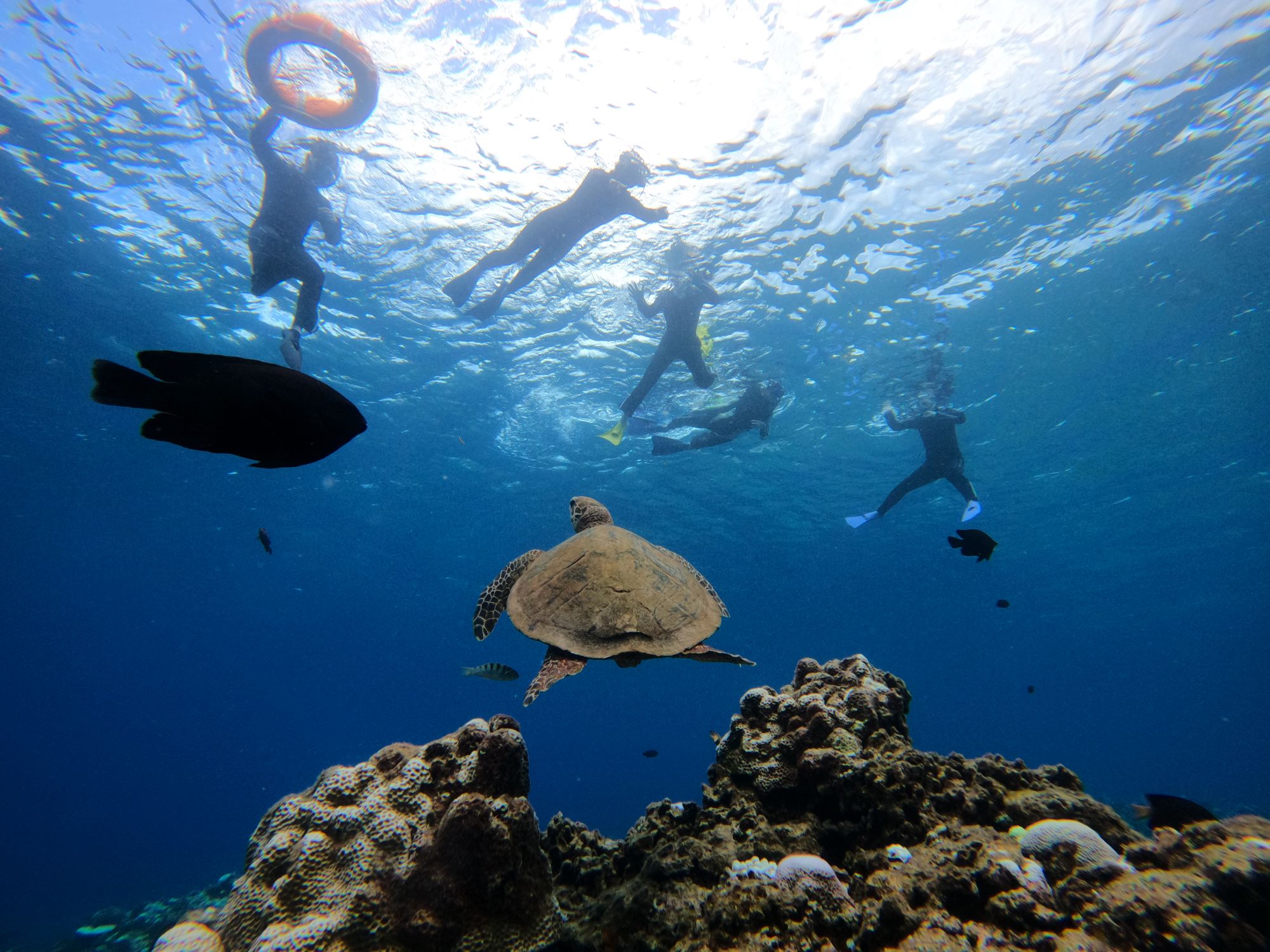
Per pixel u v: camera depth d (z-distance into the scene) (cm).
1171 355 1819
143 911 1491
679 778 5009
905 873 288
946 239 1362
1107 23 955
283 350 865
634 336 1673
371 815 269
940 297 1552
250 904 249
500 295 1212
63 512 2939
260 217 891
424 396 2006
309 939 228
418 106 1000
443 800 278
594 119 1052
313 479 2584
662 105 1034
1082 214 1320
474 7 872
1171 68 1029
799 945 259
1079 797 325
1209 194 1284
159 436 178
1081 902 242
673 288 1445
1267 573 4231
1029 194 1259
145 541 3434
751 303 1541
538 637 298
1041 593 4675
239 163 1128
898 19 930
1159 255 1449
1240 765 6362
